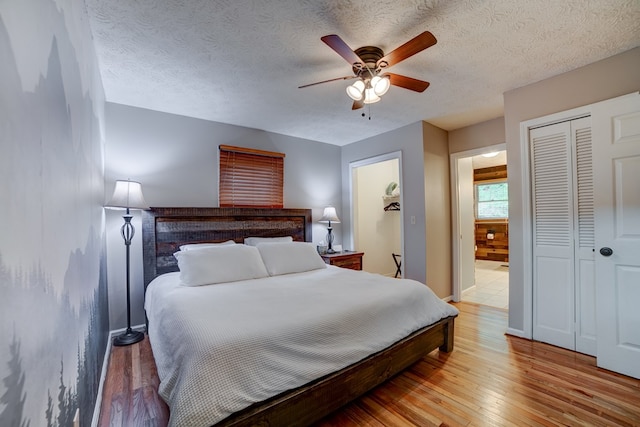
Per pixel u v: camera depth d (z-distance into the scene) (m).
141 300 2.96
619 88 2.13
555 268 2.49
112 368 2.15
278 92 2.68
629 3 1.60
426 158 3.61
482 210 7.38
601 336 2.12
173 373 1.30
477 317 3.27
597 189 2.16
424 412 1.65
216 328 1.39
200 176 3.36
